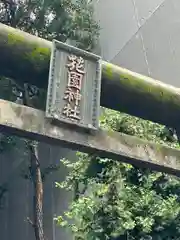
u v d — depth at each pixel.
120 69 4.83
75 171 9.75
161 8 11.59
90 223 8.50
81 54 4.62
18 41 4.34
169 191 8.89
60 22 13.45
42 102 12.13
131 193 8.52
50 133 4.09
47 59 4.47
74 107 4.34
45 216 15.30
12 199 19.20
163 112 5.00
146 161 4.56
